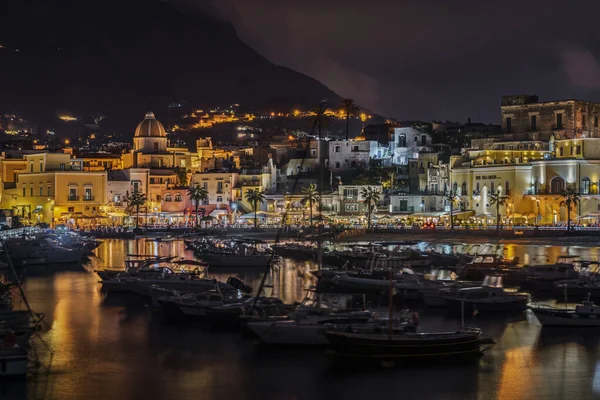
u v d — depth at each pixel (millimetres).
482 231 192250
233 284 103625
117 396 62562
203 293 89938
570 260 138625
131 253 168625
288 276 127125
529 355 72500
